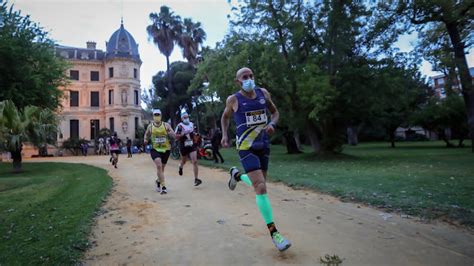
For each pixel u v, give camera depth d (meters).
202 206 5.85
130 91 51.06
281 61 15.98
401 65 16.31
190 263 3.28
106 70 50.94
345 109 17.11
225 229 4.39
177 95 47.09
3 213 5.42
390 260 3.21
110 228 4.54
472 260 3.18
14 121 13.25
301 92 15.12
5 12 19.12
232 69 16.08
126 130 50.31
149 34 35.47
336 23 15.98
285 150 33.31
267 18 16.70
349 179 8.52
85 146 38.66
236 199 6.42
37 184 9.29
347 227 4.36
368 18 16.31
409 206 5.26
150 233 4.29
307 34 16.73
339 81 16.19
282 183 8.38
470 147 26.38
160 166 7.44
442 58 14.01
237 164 14.12
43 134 15.41
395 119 30.48
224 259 3.35
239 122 3.87
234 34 17.81
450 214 4.68
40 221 4.79
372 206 5.54
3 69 18.20
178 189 7.88
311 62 15.82
